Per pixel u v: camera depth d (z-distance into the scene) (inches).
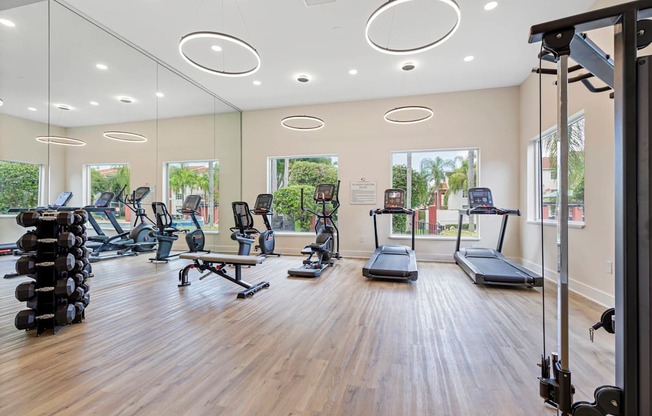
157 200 207.6
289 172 273.6
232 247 268.5
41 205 150.5
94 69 167.8
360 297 141.4
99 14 136.4
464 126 228.8
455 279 176.1
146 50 169.0
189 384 71.6
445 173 240.1
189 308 125.8
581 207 145.2
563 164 53.9
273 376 75.1
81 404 64.1
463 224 236.4
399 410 62.5
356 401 65.4
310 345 92.1
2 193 137.9
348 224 252.4
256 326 106.8
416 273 164.7
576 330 103.4
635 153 50.7
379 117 245.6
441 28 148.3
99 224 175.6
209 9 133.5
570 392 54.1
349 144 251.9
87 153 168.6
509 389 69.7
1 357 84.3
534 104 195.6
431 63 184.4
